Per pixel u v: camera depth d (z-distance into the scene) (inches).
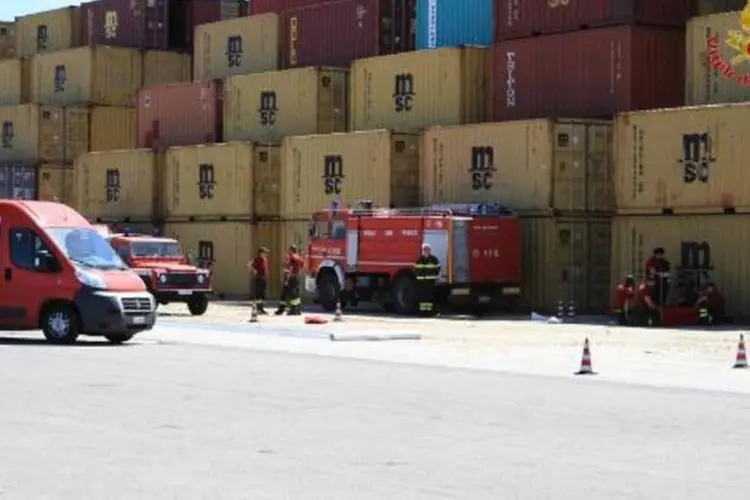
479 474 480.4
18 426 594.9
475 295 1519.4
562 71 1604.3
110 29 2583.7
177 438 561.9
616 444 553.9
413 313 1529.3
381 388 764.0
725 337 1186.6
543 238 1529.3
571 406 685.3
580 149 1534.2
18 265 1072.2
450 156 1631.4
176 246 1603.1
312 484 458.9
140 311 1071.0
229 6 2593.5
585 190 1539.1
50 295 1061.1
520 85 1651.1
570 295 1530.5
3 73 2637.8
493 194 1581.0
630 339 1171.9
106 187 2158.0
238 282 1934.1
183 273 1551.4
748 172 1317.7
